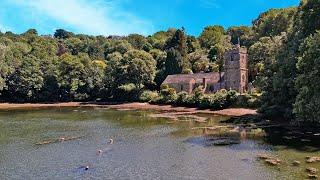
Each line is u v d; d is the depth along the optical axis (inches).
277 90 2925.7
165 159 1792.6
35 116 3895.2
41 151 1975.9
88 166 1653.5
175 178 1466.5
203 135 2495.1
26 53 7170.3
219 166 1643.7
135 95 5585.6
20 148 2048.5
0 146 2105.1
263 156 1797.5
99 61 7421.3
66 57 6348.4
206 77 5344.5
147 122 3289.9
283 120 3065.9
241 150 1974.7
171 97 4904.0
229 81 4992.6
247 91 4598.9
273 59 3235.7
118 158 1818.4
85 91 6117.1
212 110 4119.1
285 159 1743.4
